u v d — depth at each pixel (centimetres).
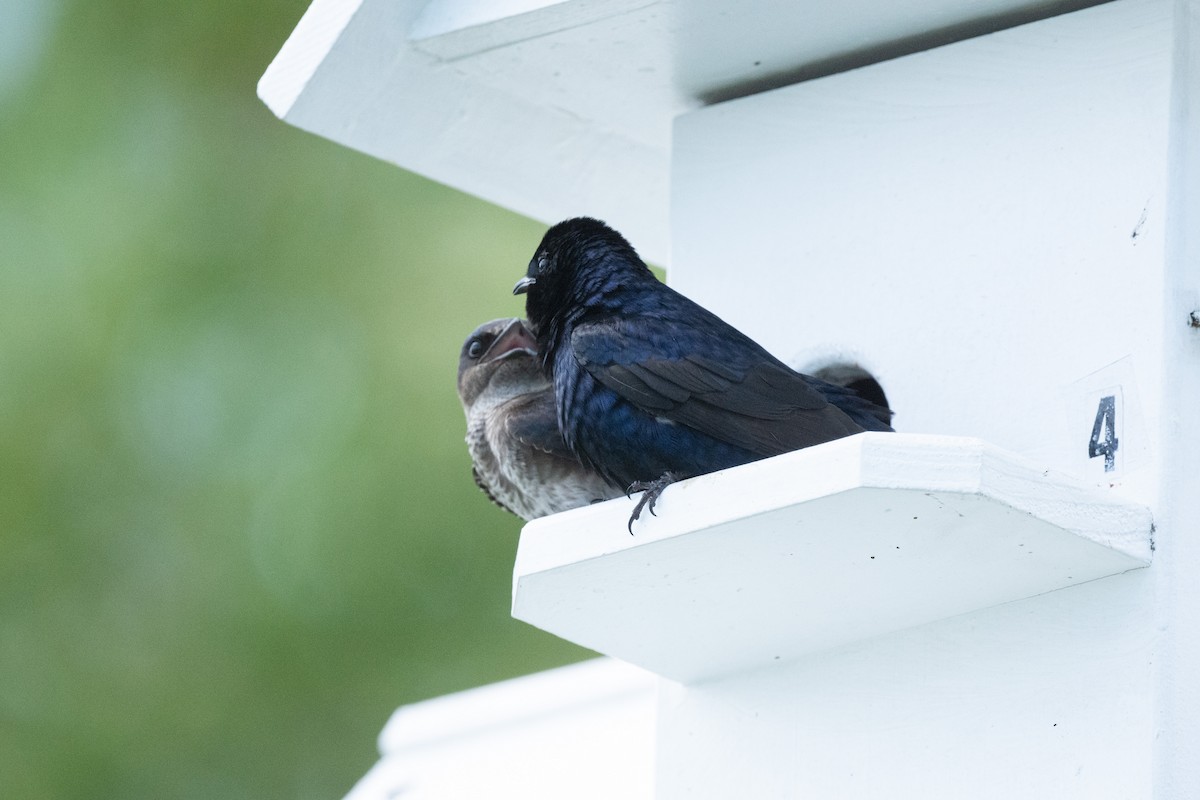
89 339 1552
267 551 1510
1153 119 872
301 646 1494
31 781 1500
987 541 795
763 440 879
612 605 871
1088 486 799
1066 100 901
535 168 1115
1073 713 823
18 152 1609
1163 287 849
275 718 1495
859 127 964
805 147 979
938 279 920
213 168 1609
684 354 907
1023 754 832
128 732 1502
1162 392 836
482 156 1099
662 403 895
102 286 1562
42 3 1655
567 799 1127
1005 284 898
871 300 938
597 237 991
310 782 1485
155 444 1539
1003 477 765
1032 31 920
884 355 927
